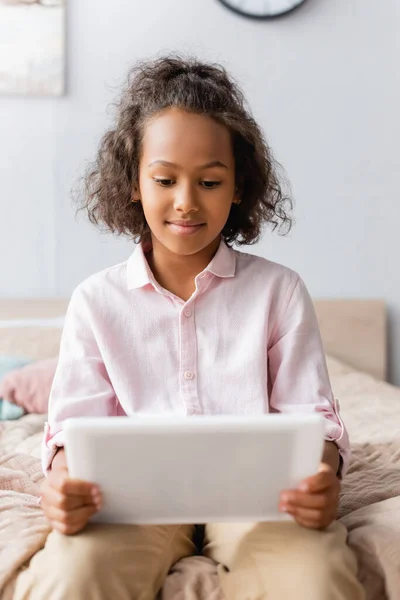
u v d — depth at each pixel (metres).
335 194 2.80
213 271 1.18
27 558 0.97
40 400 1.98
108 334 1.18
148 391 1.16
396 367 2.84
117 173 1.27
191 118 1.11
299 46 2.76
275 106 2.77
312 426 0.88
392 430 1.74
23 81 2.67
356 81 2.78
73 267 2.74
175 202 1.10
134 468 0.90
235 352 1.16
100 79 2.70
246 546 0.98
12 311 2.66
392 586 0.93
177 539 1.07
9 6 2.66
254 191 1.28
